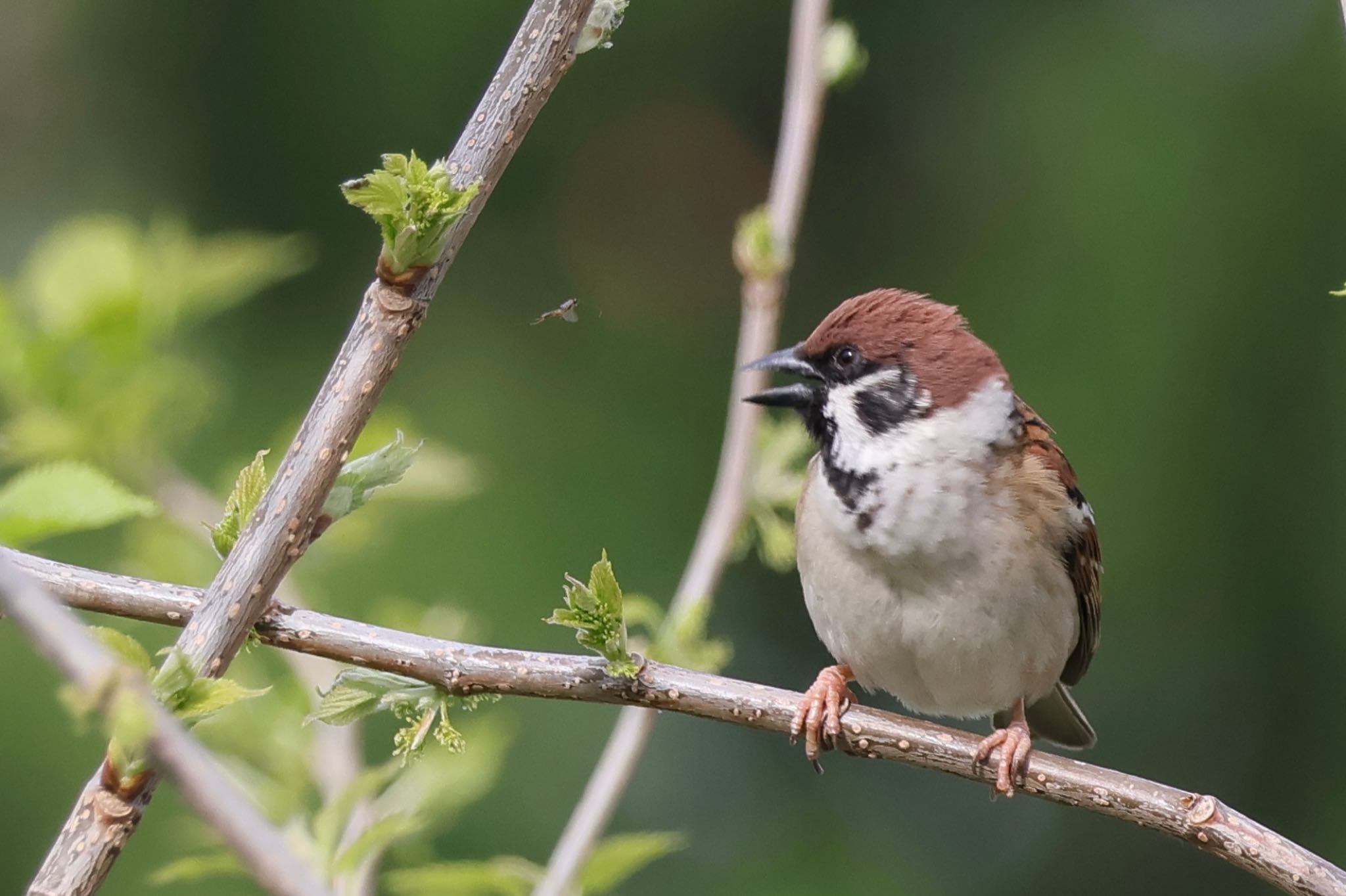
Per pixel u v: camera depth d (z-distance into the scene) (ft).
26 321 22.98
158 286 23.07
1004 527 22.00
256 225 38.70
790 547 23.45
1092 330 37.45
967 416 22.36
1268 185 37.42
